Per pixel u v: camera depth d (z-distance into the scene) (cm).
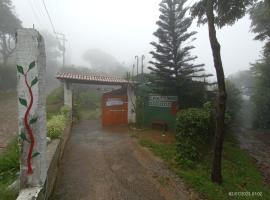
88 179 689
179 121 1034
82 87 2622
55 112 1477
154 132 1371
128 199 596
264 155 1323
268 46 1822
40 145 460
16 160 615
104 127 1529
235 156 1114
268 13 1267
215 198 648
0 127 1151
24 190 443
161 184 690
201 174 789
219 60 721
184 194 648
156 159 893
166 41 1362
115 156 910
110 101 1616
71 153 927
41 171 464
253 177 897
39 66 454
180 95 1388
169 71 1366
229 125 1502
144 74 1522
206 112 1065
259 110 2319
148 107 1548
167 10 1340
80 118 1816
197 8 884
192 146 923
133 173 755
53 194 587
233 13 912
